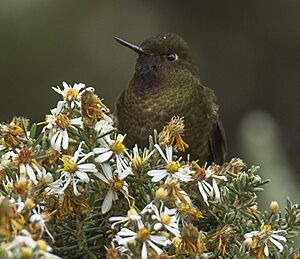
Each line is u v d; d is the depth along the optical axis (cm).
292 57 1878
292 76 1869
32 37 1669
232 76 1853
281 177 982
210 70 1845
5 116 1652
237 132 1808
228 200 676
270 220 666
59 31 1692
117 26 1761
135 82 976
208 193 664
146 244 564
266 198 970
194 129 973
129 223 579
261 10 1870
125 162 639
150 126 961
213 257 647
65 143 644
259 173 984
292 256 655
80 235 629
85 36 1711
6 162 625
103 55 1717
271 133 1012
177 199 630
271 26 1873
